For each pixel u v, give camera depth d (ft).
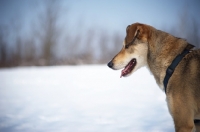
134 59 13.39
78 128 18.01
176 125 11.00
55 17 125.49
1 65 121.80
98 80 48.32
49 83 46.26
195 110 10.85
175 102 10.99
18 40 126.31
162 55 11.98
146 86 38.06
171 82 11.24
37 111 23.94
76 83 44.73
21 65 122.62
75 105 25.95
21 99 30.66
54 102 28.07
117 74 60.70
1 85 45.11
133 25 12.89
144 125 17.87
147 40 12.69
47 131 17.58
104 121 19.57
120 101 26.99
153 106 23.73
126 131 16.76
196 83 10.73
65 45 127.95
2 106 26.53
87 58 128.57
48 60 123.75
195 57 11.14
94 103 26.53
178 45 11.79
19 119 21.25
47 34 124.57
